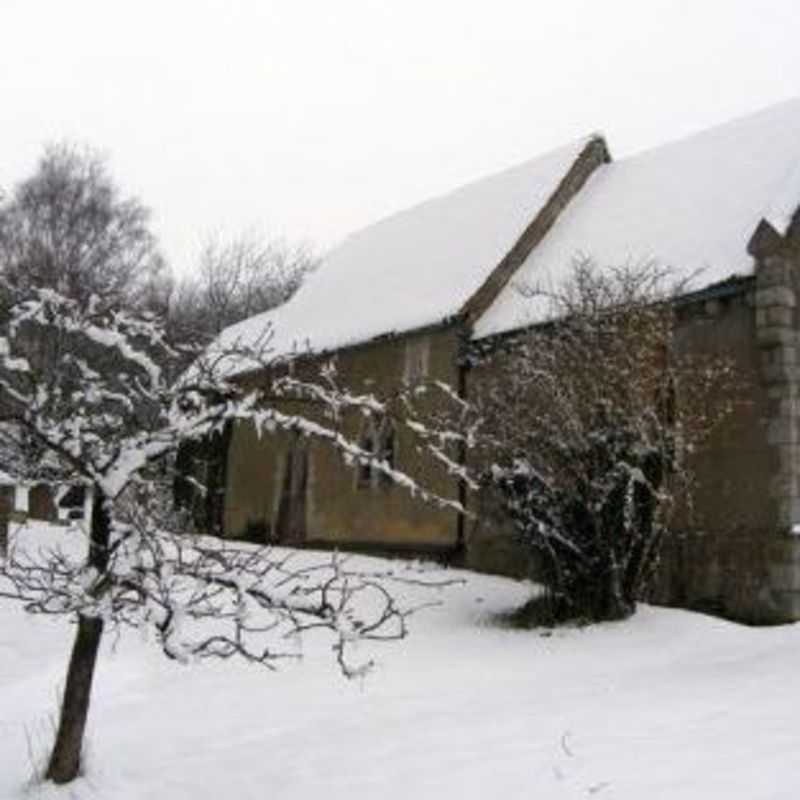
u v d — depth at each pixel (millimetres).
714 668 11102
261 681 11781
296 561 20875
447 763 7734
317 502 24281
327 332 25000
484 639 14062
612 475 14320
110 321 7797
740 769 6816
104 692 11359
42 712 10391
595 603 14602
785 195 16312
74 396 7422
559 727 8602
